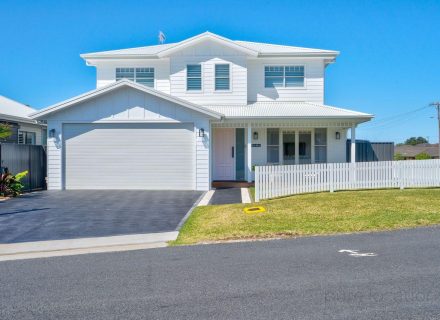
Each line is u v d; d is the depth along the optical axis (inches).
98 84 853.2
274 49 864.9
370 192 587.5
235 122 732.0
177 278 231.6
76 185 685.9
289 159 815.1
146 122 680.4
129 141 682.8
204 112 671.1
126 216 440.5
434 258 265.0
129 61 848.9
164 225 393.7
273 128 813.9
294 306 187.3
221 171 805.2
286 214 424.2
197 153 677.9
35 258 286.0
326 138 818.2
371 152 895.1
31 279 235.3
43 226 391.2
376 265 250.7
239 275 234.8
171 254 288.5
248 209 456.4
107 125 684.1
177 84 809.5
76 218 430.0
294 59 836.6
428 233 342.0
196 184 678.5
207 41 808.3
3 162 631.2
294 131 815.7
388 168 644.7
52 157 684.7
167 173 682.2
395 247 295.4
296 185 578.6
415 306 185.5
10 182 603.2
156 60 845.8
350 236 335.0
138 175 684.1
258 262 261.3
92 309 188.1
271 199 534.0
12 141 841.5
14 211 472.7
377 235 337.1
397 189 634.2
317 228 363.3
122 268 254.8
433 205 466.0
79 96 670.5
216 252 290.2
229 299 197.3
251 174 770.8
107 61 849.5
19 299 202.5
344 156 817.5
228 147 805.2
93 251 305.3
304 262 259.6
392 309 182.2
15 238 345.4
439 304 187.5
